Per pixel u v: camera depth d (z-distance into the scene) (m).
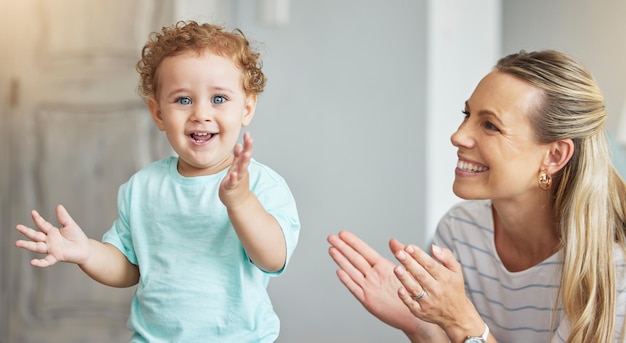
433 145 2.68
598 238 1.52
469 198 1.54
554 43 4.18
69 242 1.21
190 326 1.20
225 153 1.22
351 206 2.81
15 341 2.78
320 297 2.89
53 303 2.74
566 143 1.49
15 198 2.77
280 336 2.98
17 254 2.78
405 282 1.35
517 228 1.62
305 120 2.89
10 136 2.76
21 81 2.74
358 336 2.82
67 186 2.71
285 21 2.90
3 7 2.75
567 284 1.51
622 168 2.11
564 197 1.55
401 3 2.69
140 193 1.28
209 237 1.22
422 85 2.66
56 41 2.70
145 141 2.62
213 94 1.20
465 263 1.76
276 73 2.95
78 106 2.69
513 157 1.49
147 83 1.27
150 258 1.24
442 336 1.61
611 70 4.02
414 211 2.68
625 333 1.50
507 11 4.31
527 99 1.48
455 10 2.91
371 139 2.76
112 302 2.68
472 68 3.16
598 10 4.05
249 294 1.21
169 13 2.57
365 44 2.77
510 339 1.72
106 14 2.65
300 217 2.92
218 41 1.23
